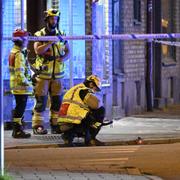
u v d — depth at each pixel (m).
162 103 46.41
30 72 30.45
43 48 29.61
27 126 33.44
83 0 35.31
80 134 27.73
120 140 28.75
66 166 22.94
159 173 22.25
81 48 35.59
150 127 35.09
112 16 38.97
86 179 20.50
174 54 49.72
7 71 32.91
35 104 31.02
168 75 48.12
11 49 31.33
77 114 27.33
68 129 27.47
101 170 22.31
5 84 32.81
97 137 29.95
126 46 41.41
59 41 29.56
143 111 43.66
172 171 22.53
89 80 27.81
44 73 30.09
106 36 27.06
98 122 27.66
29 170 22.00
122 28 40.59
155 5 46.44
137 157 24.73
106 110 37.81
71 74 34.94
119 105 40.12
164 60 47.66
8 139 29.28
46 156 24.91
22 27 33.66
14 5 33.44
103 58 37.41
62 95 30.91
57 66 30.36
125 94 41.06
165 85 47.59
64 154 25.31
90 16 35.75
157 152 25.91
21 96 29.48
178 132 32.69
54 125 30.72
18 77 29.22
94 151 26.03
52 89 30.58
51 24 29.88
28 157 24.67
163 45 47.62
